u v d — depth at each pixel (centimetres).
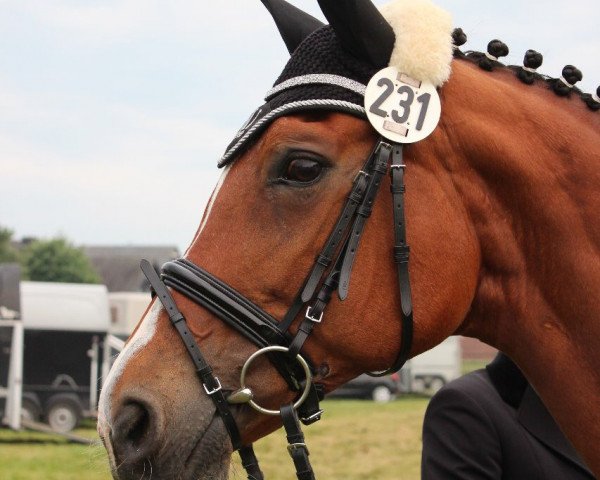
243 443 211
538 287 221
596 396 215
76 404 1647
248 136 213
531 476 264
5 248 6156
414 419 1556
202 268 208
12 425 1491
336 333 208
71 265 5388
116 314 2205
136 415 200
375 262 209
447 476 268
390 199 211
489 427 268
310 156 207
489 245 222
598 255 217
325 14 212
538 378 224
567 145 221
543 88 235
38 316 1662
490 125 220
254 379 206
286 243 206
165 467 199
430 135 217
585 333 216
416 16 220
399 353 212
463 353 3234
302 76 216
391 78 214
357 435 1337
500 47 238
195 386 204
